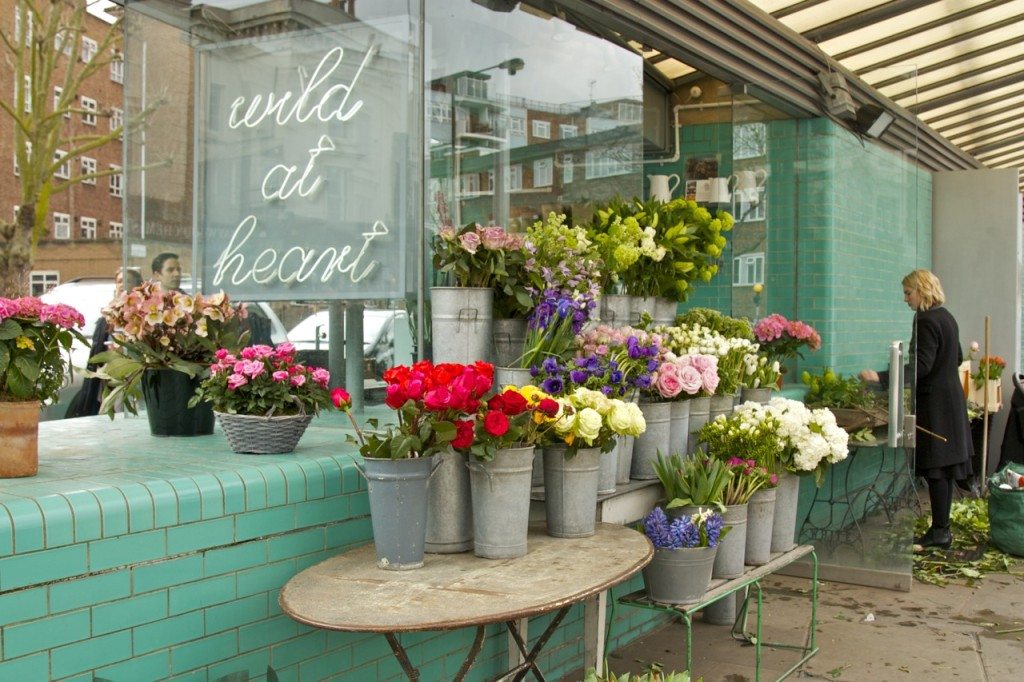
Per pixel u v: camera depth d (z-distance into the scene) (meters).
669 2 4.46
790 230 6.12
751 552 3.91
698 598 3.39
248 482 2.57
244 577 2.56
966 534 7.25
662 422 3.69
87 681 2.19
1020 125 9.61
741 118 5.74
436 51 3.45
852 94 6.07
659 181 6.07
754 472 3.78
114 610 2.25
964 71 7.52
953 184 9.02
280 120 3.65
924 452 6.66
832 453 4.12
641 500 3.62
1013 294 8.86
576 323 3.22
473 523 2.73
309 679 2.75
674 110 6.08
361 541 2.92
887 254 5.88
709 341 4.20
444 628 2.09
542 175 3.99
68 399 5.54
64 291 6.56
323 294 3.56
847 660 4.60
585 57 4.28
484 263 3.20
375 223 3.46
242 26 3.71
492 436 2.58
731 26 5.04
